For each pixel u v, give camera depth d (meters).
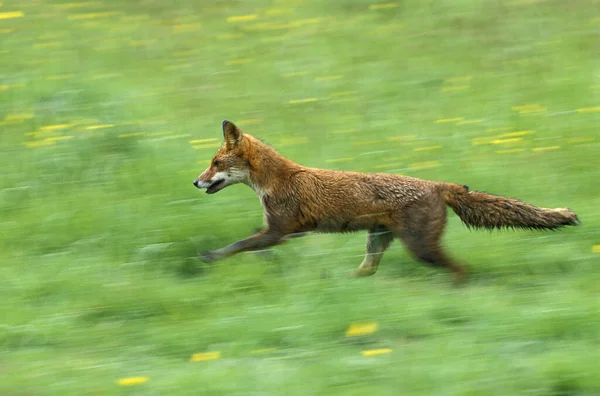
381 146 17.39
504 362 9.28
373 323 10.38
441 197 12.80
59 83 20.34
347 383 8.96
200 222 13.95
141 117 18.81
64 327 10.84
